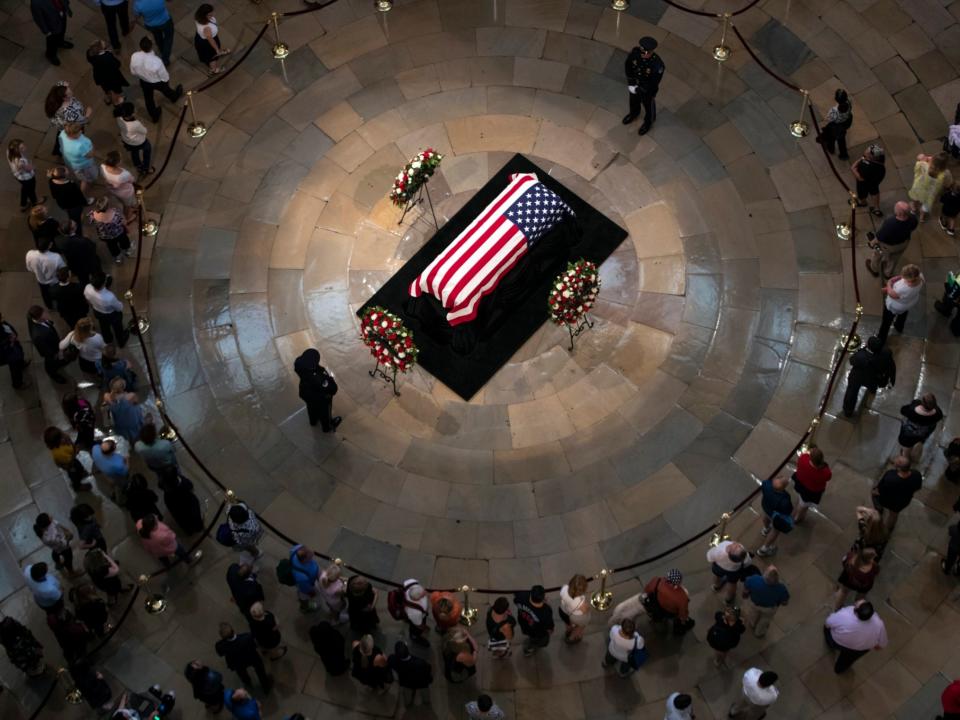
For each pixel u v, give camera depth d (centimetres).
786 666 1532
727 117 2069
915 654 1526
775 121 2055
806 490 1574
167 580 1653
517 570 1667
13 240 1961
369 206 2025
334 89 2145
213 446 1792
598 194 2016
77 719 1531
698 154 2039
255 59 2180
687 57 2141
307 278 1959
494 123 2095
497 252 1819
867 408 1753
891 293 1705
